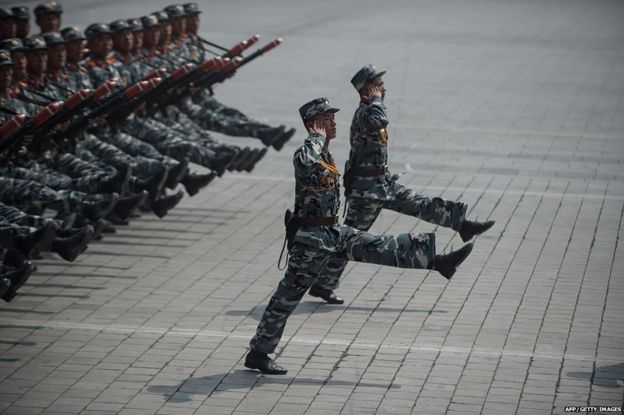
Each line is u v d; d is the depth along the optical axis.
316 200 21.08
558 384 20.72
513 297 25.89
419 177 38.94
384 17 94.12
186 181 31.64
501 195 36.28
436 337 23.31
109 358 22.33
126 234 31.64
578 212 34.06
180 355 22.47
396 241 21.41
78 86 32.00
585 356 22.11
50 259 29.14
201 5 99.62
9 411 19.77
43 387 20.88
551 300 25.64
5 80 27.88
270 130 35.22
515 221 32.94
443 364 21.81
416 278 27.53
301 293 21.23
